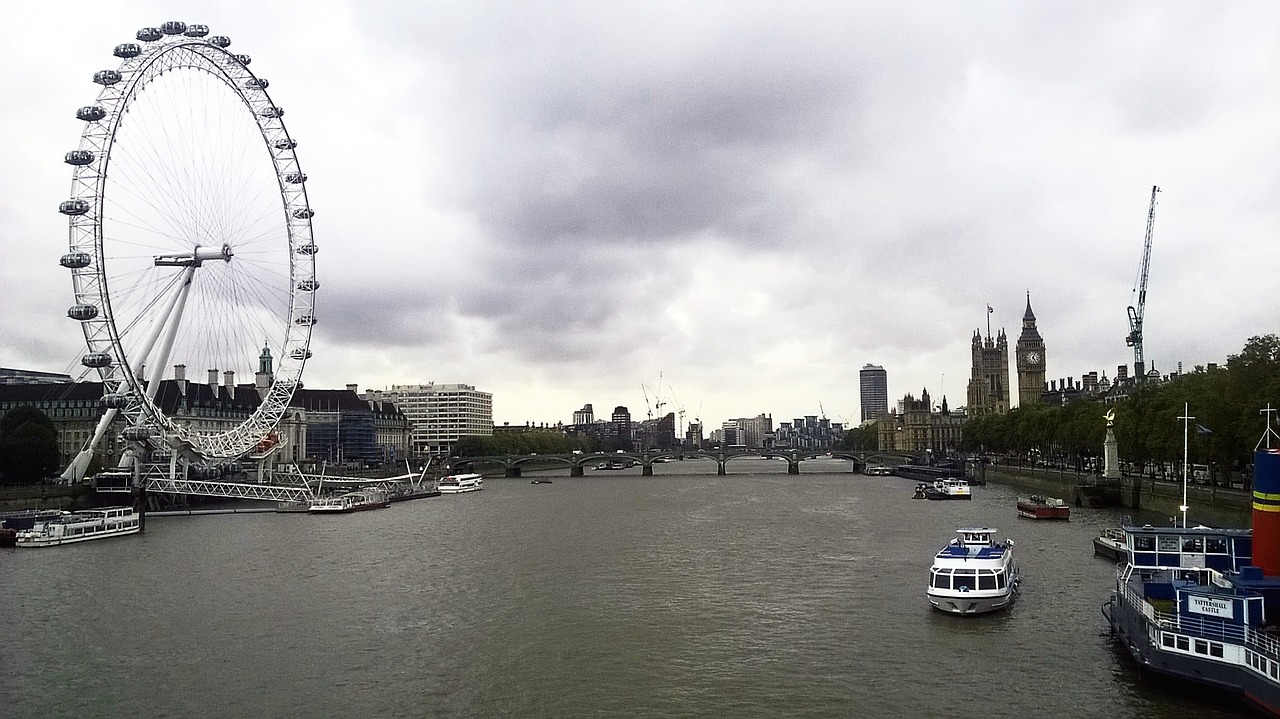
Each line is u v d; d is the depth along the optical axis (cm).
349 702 6300
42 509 17900
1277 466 5700
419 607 9275
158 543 14750
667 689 6456
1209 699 5691
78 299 17012
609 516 18938
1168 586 6359
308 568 11931
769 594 9538
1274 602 5434
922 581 10062
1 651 7656
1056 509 15950
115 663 7288
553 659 7262
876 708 5956
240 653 7544
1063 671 6550
